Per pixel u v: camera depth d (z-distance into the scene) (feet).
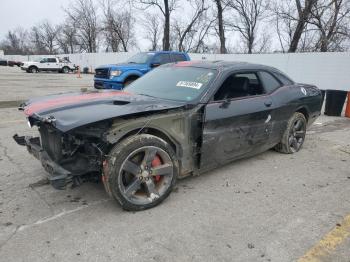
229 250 9.46
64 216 11.14
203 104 12.92
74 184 10.92
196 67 15.43
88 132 10.68
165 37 123.95
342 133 25.25
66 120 10.20
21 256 9.02
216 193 13.20
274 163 17.08
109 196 11.97
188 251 9.38
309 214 11.70
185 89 13.85
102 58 134.82
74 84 65.16
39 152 11.89
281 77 17.80
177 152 12.57
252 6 122.11
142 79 16.52
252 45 127.54
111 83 38.75
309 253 9.42
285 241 9.98
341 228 10.79
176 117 12.15
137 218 11.09
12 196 12.57
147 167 11.48
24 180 14.06
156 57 41.70
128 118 11.06
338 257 9.28
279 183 14.47
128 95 13.69
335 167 16.87
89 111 10.78
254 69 15.99
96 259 8.96
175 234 10.21
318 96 19.89
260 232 10.43
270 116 16.05
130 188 11.20
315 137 23.53
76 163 11.59
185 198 12.67
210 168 13.97
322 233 10.47
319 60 58.54
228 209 11.89
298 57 61.41
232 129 13.98
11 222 10.72
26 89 52.19
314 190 13.84
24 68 113.80
